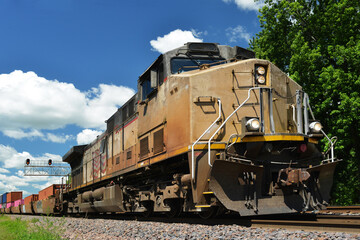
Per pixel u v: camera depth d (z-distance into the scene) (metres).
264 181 8.09
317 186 8.34
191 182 8.21
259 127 7.90
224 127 8.45
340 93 18.20
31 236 8.84
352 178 21.00
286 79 9.20
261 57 23.06
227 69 8.71
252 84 8.76
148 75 11.23
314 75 20.05
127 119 13.27
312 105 19.86
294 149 8.35
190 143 8.30
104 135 16.39
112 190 13.73
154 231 7.70
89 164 18.83
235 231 6.53
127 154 12.91
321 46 20.64
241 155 7.98
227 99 8.59
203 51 10.11
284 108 8.97
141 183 12.66
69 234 9.79
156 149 10.16
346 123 18.06
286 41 22.45
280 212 7.77
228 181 7.46
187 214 11.35
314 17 20.98
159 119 10.07
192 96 8.46
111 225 10.51
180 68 9.59
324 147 18.50
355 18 19.73
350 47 18.66
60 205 23.39
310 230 6.36
